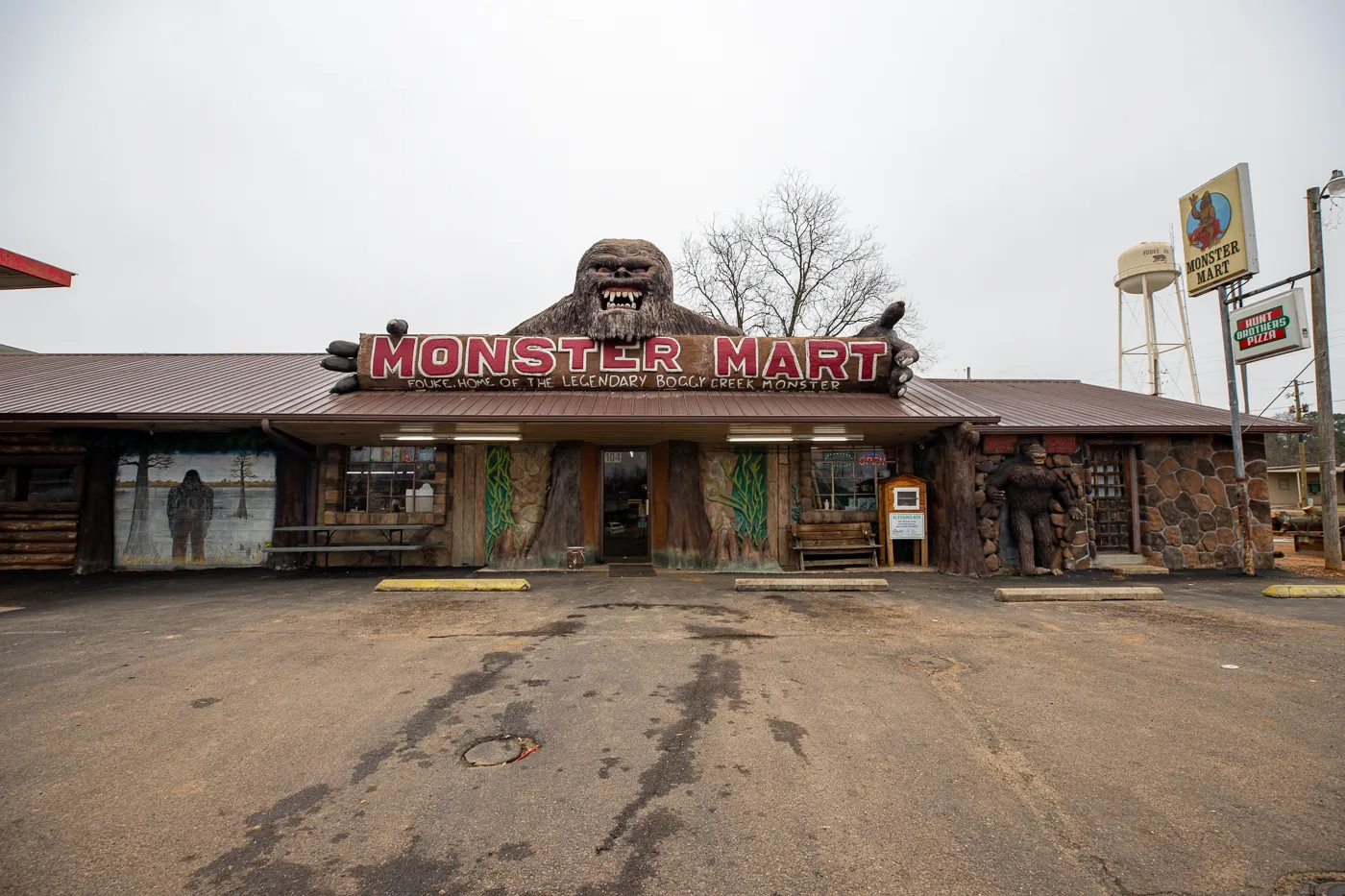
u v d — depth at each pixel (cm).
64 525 1141
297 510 1173
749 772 359
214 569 1159
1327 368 1207
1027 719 432
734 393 1185
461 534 1196
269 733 412
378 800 330
